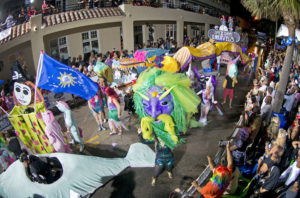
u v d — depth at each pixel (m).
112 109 7.36
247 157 5.99
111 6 16.91
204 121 8.41
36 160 4.98
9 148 5.30
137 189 5.30
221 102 10.59
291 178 4.55
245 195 4.93
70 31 15.20
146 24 20.91
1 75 11.98
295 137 5.78
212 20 30.02
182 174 5.74
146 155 6.25
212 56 9.30
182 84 6.06
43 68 5.77
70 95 10.83
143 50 8.75
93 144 7.31
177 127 5.93
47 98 9.77
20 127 6.12
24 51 12.86
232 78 9.60
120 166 5.79
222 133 7.66
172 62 8.05
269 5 6.84
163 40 21.39
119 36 18.50
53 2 15.84
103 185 5.45
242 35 13.86
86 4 15.63
